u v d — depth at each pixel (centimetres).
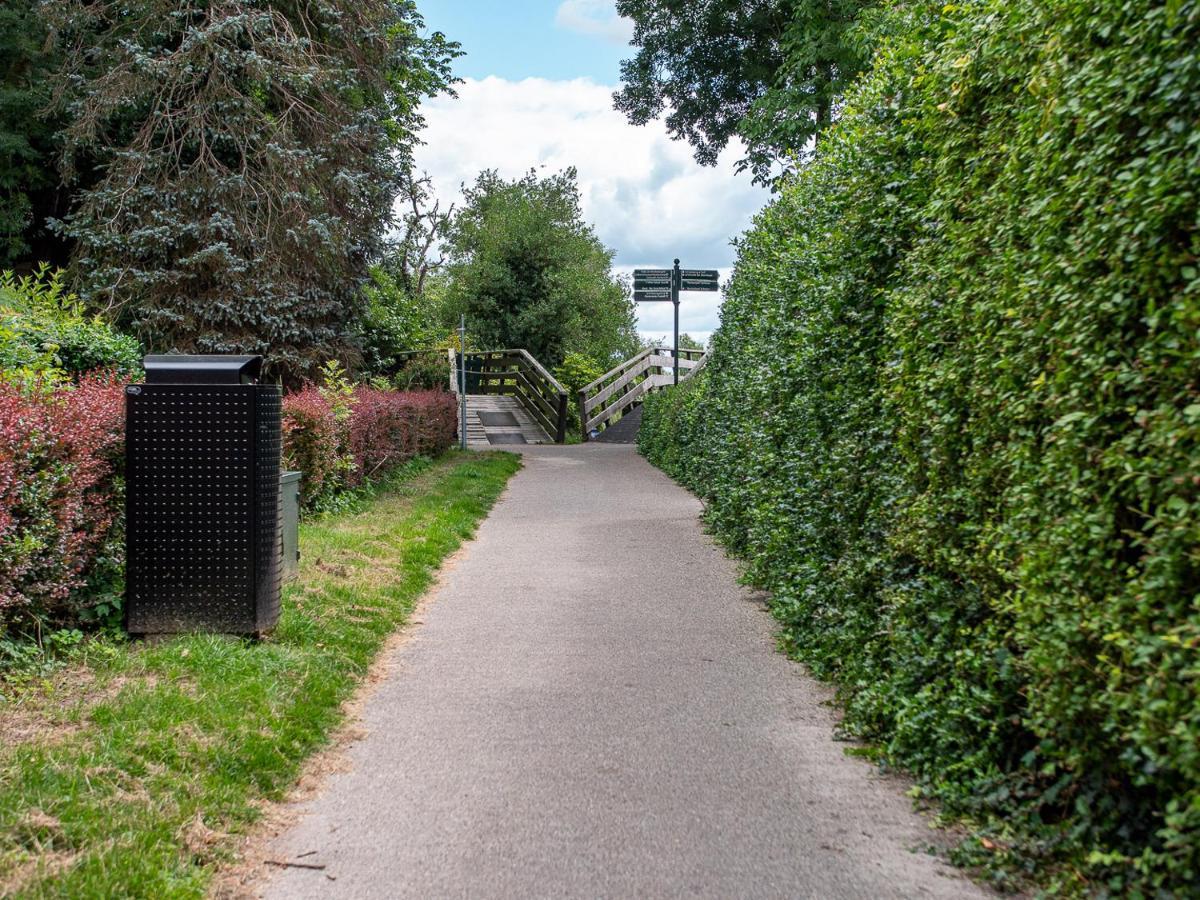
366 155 1736
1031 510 327
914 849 360
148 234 1467
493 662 613
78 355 1041
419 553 921
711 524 1109
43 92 1590
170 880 321
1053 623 315
